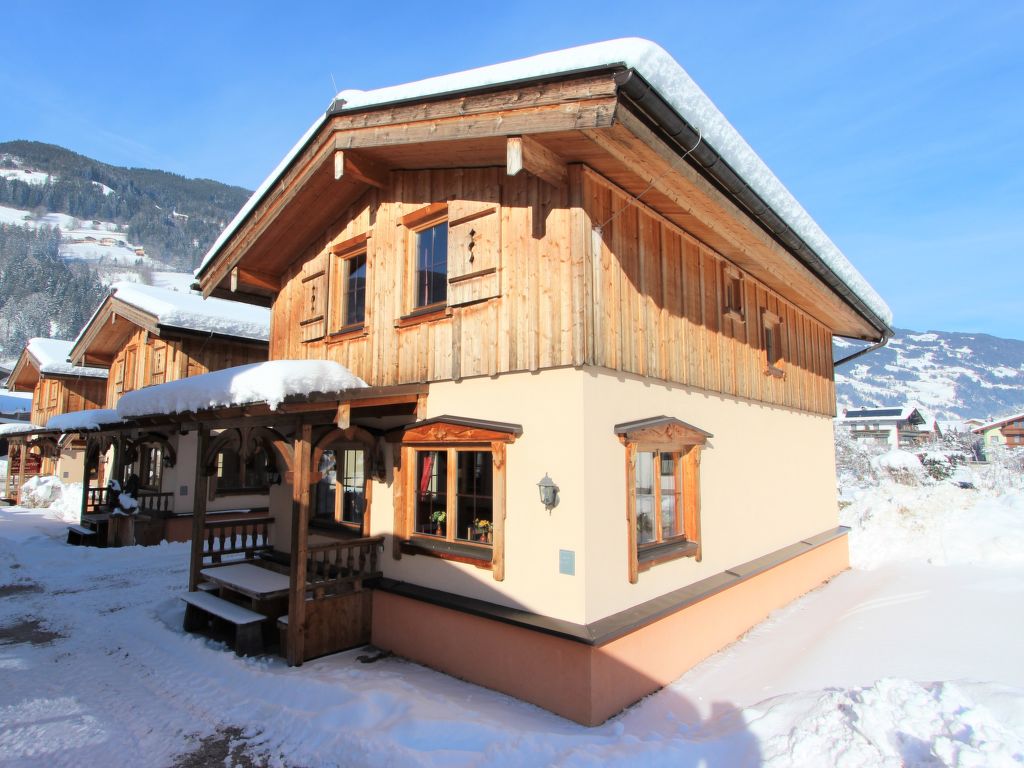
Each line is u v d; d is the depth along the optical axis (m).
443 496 6.63
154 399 8.16
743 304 8.95
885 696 4.33
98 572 11.03
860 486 22.34
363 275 8.28
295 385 5.98
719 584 7.05
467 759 4.33
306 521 6.49
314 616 6.54
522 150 5.11
